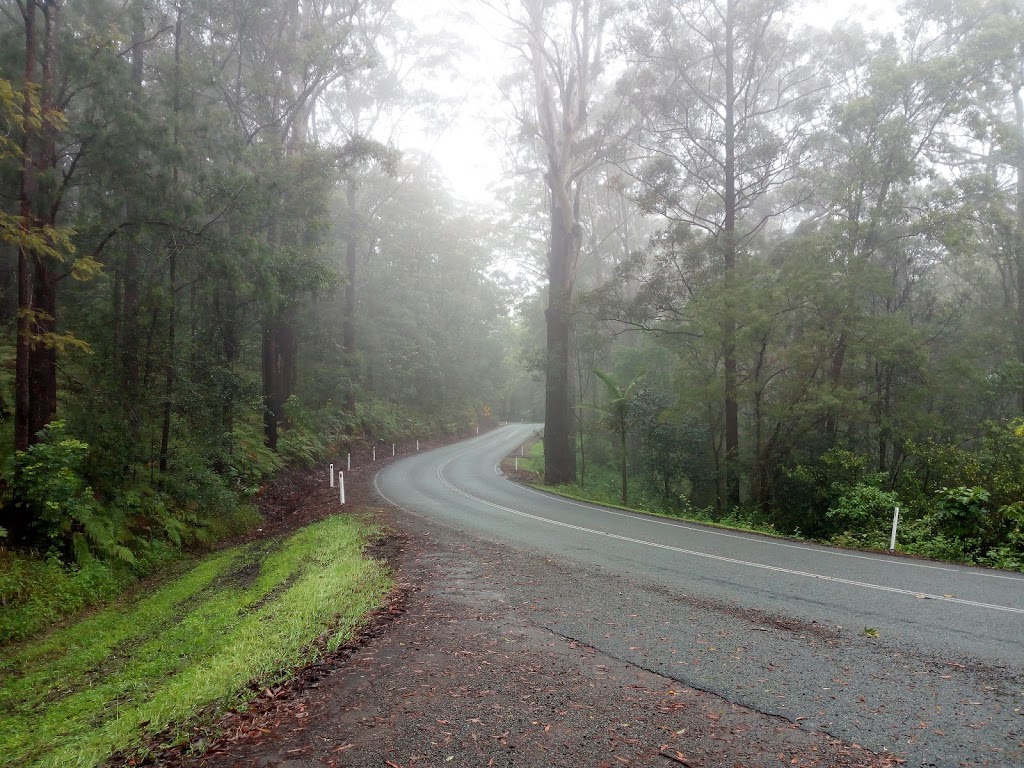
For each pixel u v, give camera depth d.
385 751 3.83
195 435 16.19
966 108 20.36
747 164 22.02
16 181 12.13
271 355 22.39
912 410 19.88
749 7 21.44
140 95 14.14
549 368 28.61
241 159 16.83
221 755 3.88
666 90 23.72
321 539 12.20
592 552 10.48
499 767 3.63
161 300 14.37
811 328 19.62
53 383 12.50
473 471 27.89
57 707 6.39
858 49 23.73
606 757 3.73
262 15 19.22
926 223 19.97
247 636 6.70
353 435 32.69
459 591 7.79
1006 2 21.33
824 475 19.03
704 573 8.88
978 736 3.96
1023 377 22.08
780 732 4.03
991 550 11.24
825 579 8.52
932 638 5.93
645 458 25.70
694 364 21.98
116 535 12.37
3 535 9.88
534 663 5.28
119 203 13.52
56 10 12.14
